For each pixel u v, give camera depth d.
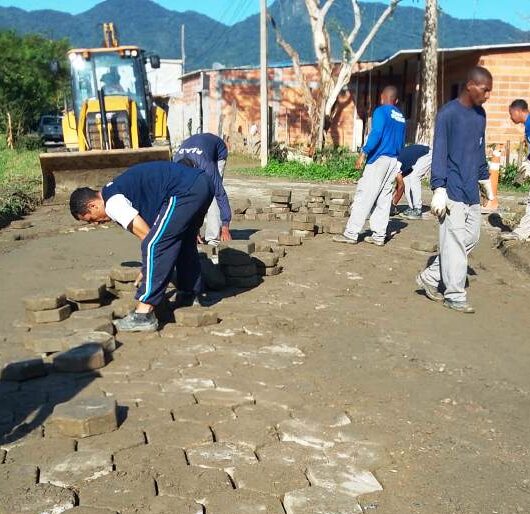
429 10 19.11
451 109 5.79
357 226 8.85
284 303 6.21
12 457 3.42
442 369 4.74
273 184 18.47
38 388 4.29
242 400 4.10
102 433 3.65
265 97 22.56
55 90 35.38
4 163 20.95
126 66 15.34
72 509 2.98
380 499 3.12
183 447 3.54
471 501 3.14
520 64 21.75
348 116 32.09
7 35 38.78
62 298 5.59
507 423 3.95
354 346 5.14
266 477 3.28
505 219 11.24
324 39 25.30
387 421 3.90
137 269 6.12
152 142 15.60
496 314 6.13
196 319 5.44
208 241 8.12
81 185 12.77
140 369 4.59
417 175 11.18
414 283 7.12
